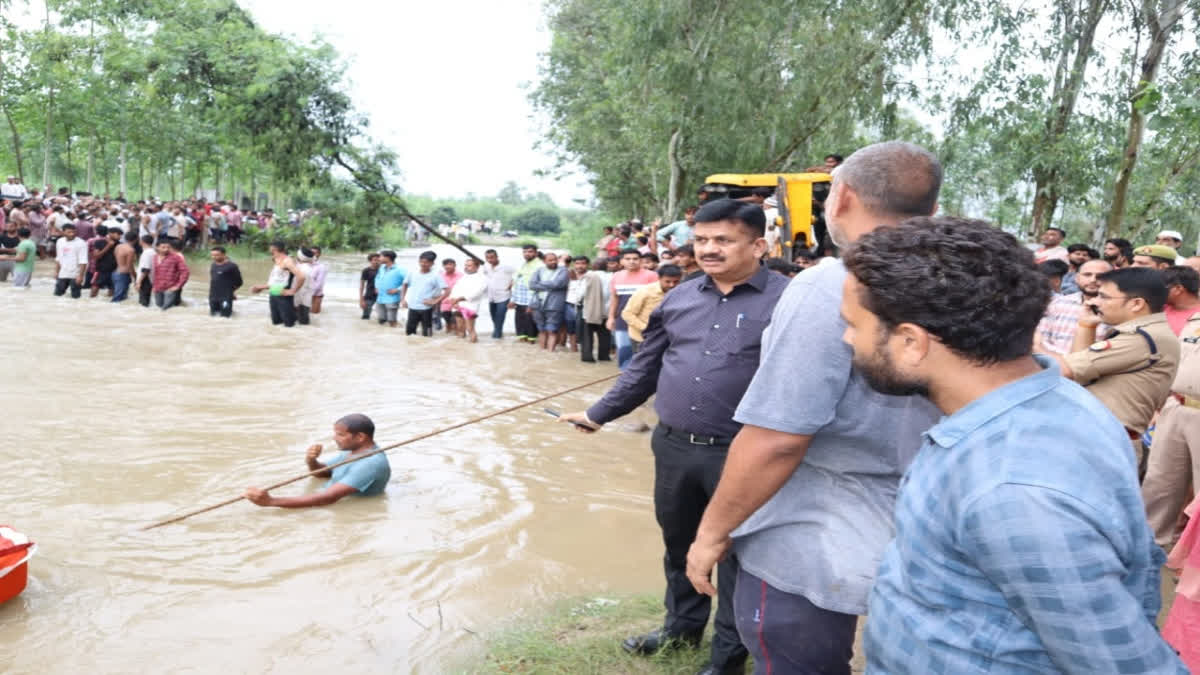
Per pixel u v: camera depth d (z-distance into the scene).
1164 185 12.26
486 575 4.84
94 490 6.09
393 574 4.82
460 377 11.33
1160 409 4.96
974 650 1.48
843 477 2.43
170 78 17.53
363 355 12.69
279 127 16.83
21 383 9.43
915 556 1.57
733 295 3.31
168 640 4.02
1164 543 5.23
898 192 2.32
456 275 15.69
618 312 11.21
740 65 17.67
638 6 17.47
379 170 16.95
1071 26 13.96
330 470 6.27
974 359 1.52
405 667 3.81
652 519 5.91
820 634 2.42
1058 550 1.33
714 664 3.40
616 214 31.62
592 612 4.31
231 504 5.91
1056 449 1.41
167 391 9.45
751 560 2.54
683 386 3.34
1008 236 1.55
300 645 3.99
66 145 39.56
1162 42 12.18
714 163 19.19
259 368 11.15
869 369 1.65
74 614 4.25
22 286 18.56
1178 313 5.51
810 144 19.16
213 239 30.92
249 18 17.73
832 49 17.27
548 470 7.02
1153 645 1.34
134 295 18.53
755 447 2.33
